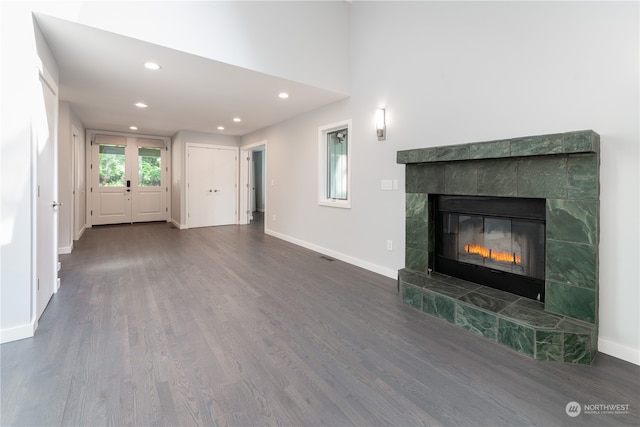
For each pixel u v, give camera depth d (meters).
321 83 3.74
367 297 2.88
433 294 2.46
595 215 1.89
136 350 1.93
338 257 4.33
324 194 4.69
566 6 2.10
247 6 3.15
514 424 1.37
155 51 2.78
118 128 6.48
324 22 3.75
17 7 2.03
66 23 2.29
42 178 2.45
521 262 2.39
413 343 2.06
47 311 2.48
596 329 1.92
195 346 1.99
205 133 7.04
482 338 2.13
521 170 2.22
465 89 2.73
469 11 2.68
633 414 1.43
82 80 3.48
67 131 4.43
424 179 2.91
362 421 1.39
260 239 5.69
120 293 2.90
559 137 1.89
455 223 2.84
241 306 2.64
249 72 3.26
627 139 1.85
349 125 4.05
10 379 1.63
